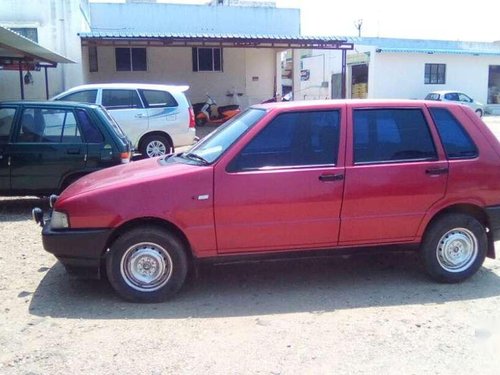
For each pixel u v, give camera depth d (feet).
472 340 12.50
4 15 55.67
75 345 12.28
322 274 17.21
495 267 17.99
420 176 15.60
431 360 11.57
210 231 14.62
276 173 14.84
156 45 64.23
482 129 16.51
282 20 86.89
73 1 57.52
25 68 53.42
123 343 12.37
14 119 24.75
